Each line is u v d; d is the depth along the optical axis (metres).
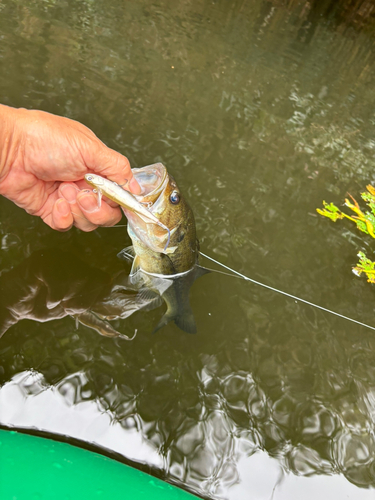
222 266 0.57
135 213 0.42
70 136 0.41
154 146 0.71
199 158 0.73
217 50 1.27
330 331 0.54
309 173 0.82
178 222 0.47
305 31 2.02
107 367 0.42
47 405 0.38
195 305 0.51
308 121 1.05
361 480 0.41
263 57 1.40
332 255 0.65
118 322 0.46
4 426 0.36
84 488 0.30
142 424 0.39
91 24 1.06
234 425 0.42
